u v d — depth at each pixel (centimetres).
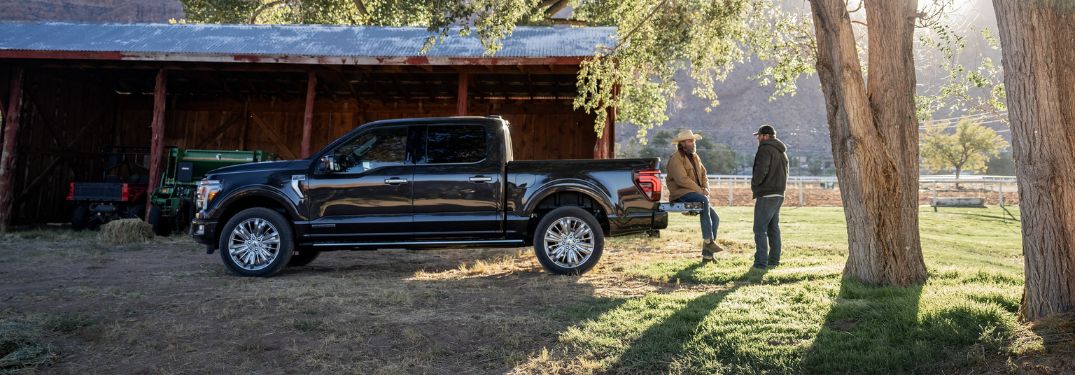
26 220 1517
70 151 1639
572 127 1833
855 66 627
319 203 788
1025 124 429
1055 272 416
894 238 627
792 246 1064
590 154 1819
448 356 440
